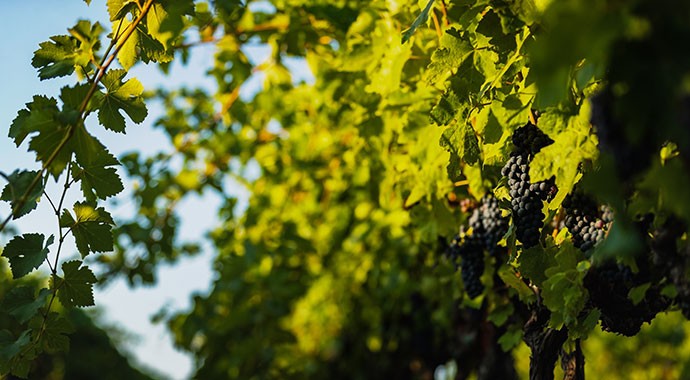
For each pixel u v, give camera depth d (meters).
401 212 3.12
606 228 1.97
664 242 1.74
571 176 1.98
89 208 2.19
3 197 2.13
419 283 3.41
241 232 4.07
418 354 3.56
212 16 2.93
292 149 3.70
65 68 2.19
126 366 7.68
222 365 4.32
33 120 2.09
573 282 2.05
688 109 1.29
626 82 1.34
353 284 3.95
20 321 2.21
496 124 2.13
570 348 2.26
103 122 2.20
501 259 2.46
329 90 3.00
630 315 2.03
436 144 2.41
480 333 3.07
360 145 3.09
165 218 4.06
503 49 2.09
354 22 2.82
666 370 7.11
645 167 1.52
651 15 1.28
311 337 4.54
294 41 3.05
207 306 4.25
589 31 1.31
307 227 3.96
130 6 2.23
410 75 2.54
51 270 2.20
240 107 3.62
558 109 1.98
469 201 2.50
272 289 4.02
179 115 3.96
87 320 7.42
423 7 2.33
